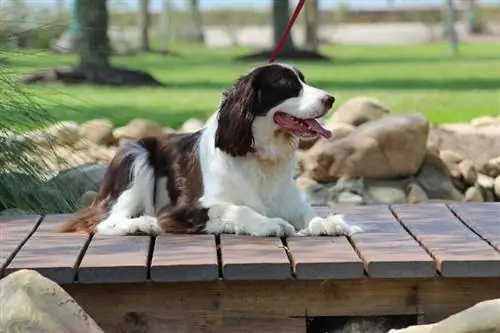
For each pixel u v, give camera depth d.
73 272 5.76
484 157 10.88
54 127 9.91
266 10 52.62
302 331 5.95
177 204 6.95
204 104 17.45
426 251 6.16
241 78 6.77
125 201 7.06
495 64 26.97
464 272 5.82
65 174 9.25
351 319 6.12
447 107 16.70
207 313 5.90
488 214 7.40
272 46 30.23
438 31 46.56
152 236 6.77
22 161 8.91
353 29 50.72
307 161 10.36
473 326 5.22
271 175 6.88
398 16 52.03
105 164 9.77
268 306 5.92
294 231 6.70
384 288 5.95
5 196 8.67
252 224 6.64
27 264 5.87
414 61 28.81
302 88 6.66
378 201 9.88
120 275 5.75
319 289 5.92
